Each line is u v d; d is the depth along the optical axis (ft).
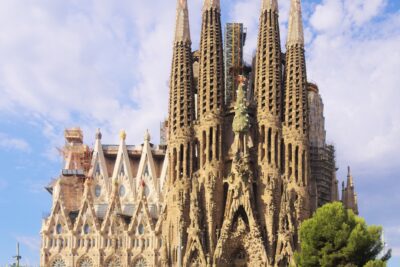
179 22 394.93
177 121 380.37
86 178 433.07
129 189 434.71
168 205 372.58
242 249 357.41
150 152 447.42
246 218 359.25
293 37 386.52
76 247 401.70
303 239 210.18
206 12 391.24
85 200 408.26
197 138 379.35
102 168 441.27
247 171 360.48
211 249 353.51
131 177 440.45
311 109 430.61
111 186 437.99
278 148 370.94
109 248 398.83
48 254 402.72
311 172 393.70
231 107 384.27
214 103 378.12
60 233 405.59
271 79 380.17
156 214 422.00
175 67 388.98
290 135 370.73
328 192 414.82
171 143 379.96
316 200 384.68
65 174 440.45
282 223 350.64
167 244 364.58
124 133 449.48
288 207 352.28
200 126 378.12
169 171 378.53
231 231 355.56
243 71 415.44
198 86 392.47
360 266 199.21
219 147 373.20
